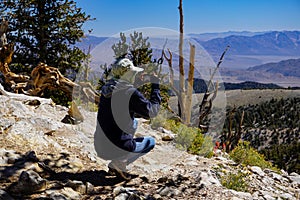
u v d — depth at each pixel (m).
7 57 7.69
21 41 13.72
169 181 3.54
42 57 13.56
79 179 3.28
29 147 3.71
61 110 6.18
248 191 3.91
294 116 83.38
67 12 14.57
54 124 4.52
